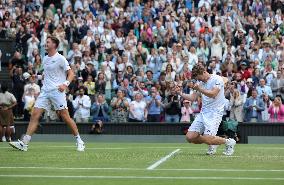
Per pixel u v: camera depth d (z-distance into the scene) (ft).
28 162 75.61
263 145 121.08
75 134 94.94
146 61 164.45
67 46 170.91
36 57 163.43
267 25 180.04
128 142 139.74
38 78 159.02
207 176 62.49
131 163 74.90
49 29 175.22
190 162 76.38
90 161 77.20
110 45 171.32
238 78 152.56
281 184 56.90
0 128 136.56
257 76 155.84
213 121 85.30
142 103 148.36
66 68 92.53
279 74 152.66
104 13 185.57
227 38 170.60
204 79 85.35
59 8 190.80
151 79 154.92
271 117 146.20
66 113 93.61
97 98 150.20
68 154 87.45
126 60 161.89
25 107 151.84
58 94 92.43
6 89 137.28
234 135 135.23
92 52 166.81
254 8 187.93
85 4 186.50
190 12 185.57
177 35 174.50
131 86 154.20
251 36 174.19
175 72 156.15
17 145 93.50
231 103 145.48
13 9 183.52
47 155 85.35
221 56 167.63
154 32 174.40
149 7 182.29
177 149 102.06
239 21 179.52
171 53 161.68
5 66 172.86
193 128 85.61
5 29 176.76
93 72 158.20
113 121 147.95
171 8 182.19
